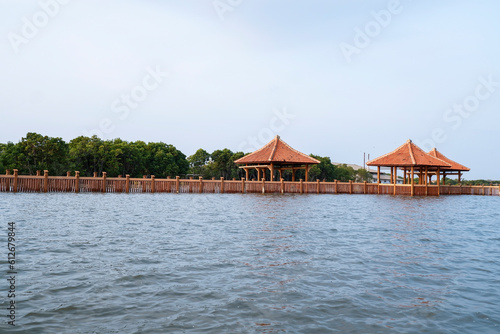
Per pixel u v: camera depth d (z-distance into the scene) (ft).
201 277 33.01
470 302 28.12
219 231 57.93
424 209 106.83
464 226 70.54
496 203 144.46
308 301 27.76
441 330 23.49
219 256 40.81
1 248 42.80
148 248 44.34
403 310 26.43
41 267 35.29
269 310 26.05
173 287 30.32
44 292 28.63
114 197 122.11
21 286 29.86
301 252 43.50
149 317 24.63
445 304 27.63
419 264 38.93
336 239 52.70
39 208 82.79
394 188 180.24
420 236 56.80
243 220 71.72
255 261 38.88
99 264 36.76
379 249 46.16
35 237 49.57
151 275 33.32
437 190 180.96
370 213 91.15
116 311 25.45
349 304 27.30
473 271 36.60
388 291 30.22
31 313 24.80
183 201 116.88
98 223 63.52
